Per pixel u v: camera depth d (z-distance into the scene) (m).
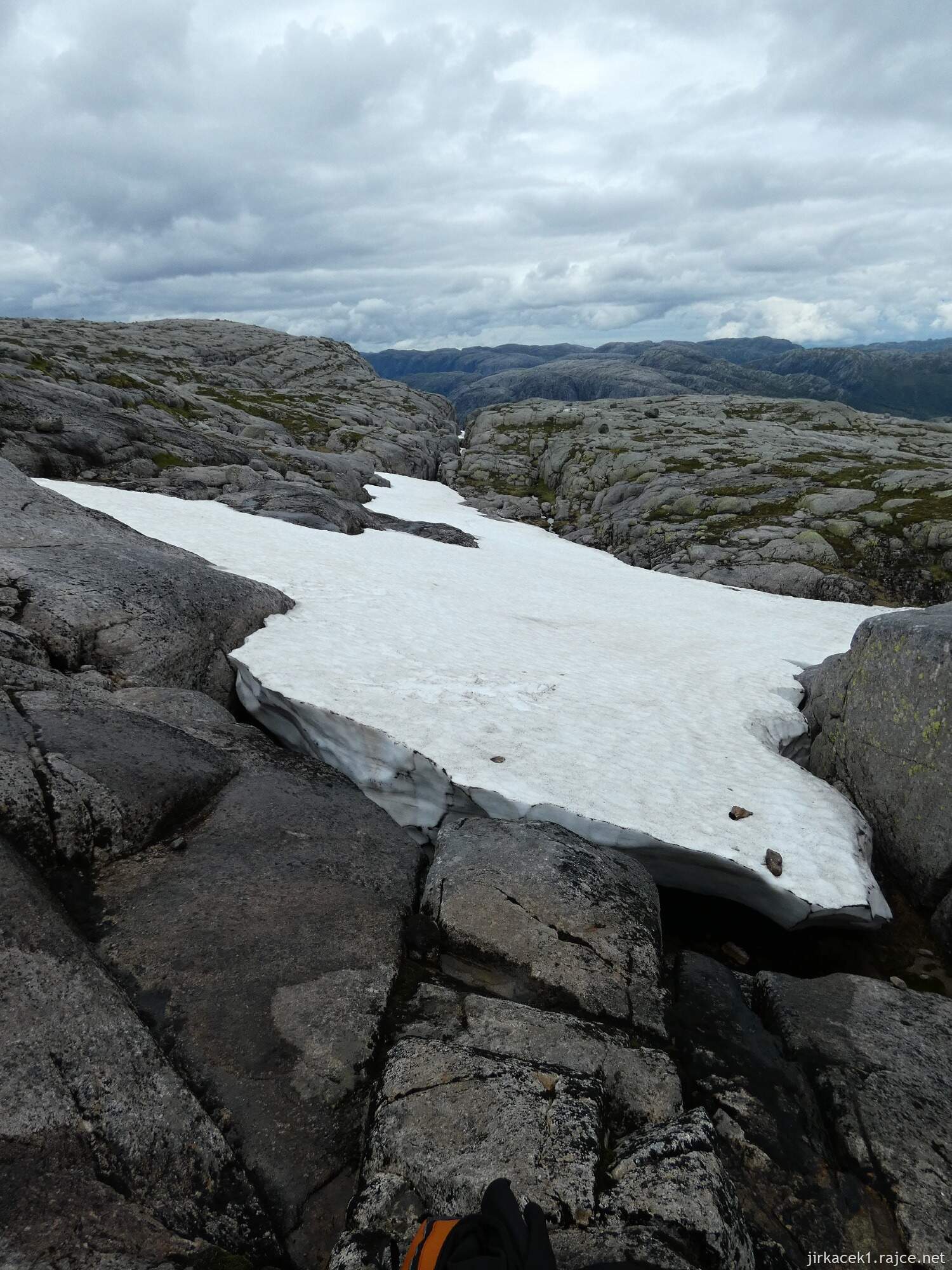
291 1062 6.79
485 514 71.69
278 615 19.70
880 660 13.81
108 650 14.63
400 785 13.00
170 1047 6.68
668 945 11.23
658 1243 5.20
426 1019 7.57
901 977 10.79
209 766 11.05
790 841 11.79
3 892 7.16
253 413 97.88
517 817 11.78
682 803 12.51
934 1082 7.63
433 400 171.62
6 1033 5.97
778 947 11.30
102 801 9.04
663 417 118.44
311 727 14.10
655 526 59.53
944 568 45.72
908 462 71.44
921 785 12.06
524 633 23.23
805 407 127.44
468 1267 3.55
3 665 11.62
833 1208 6.28
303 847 10.12
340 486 56.44
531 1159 5.79
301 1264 5.51
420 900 9.95
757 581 46.69
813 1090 7.59
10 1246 4.79
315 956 8.09
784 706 18.52
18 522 17.95
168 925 8.12
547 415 121.69
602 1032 7.68
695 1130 6.20
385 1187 5.64
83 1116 5.69
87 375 69.25
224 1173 5.82
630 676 19.80
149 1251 5.09
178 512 33.41
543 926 8.97
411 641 19.70
